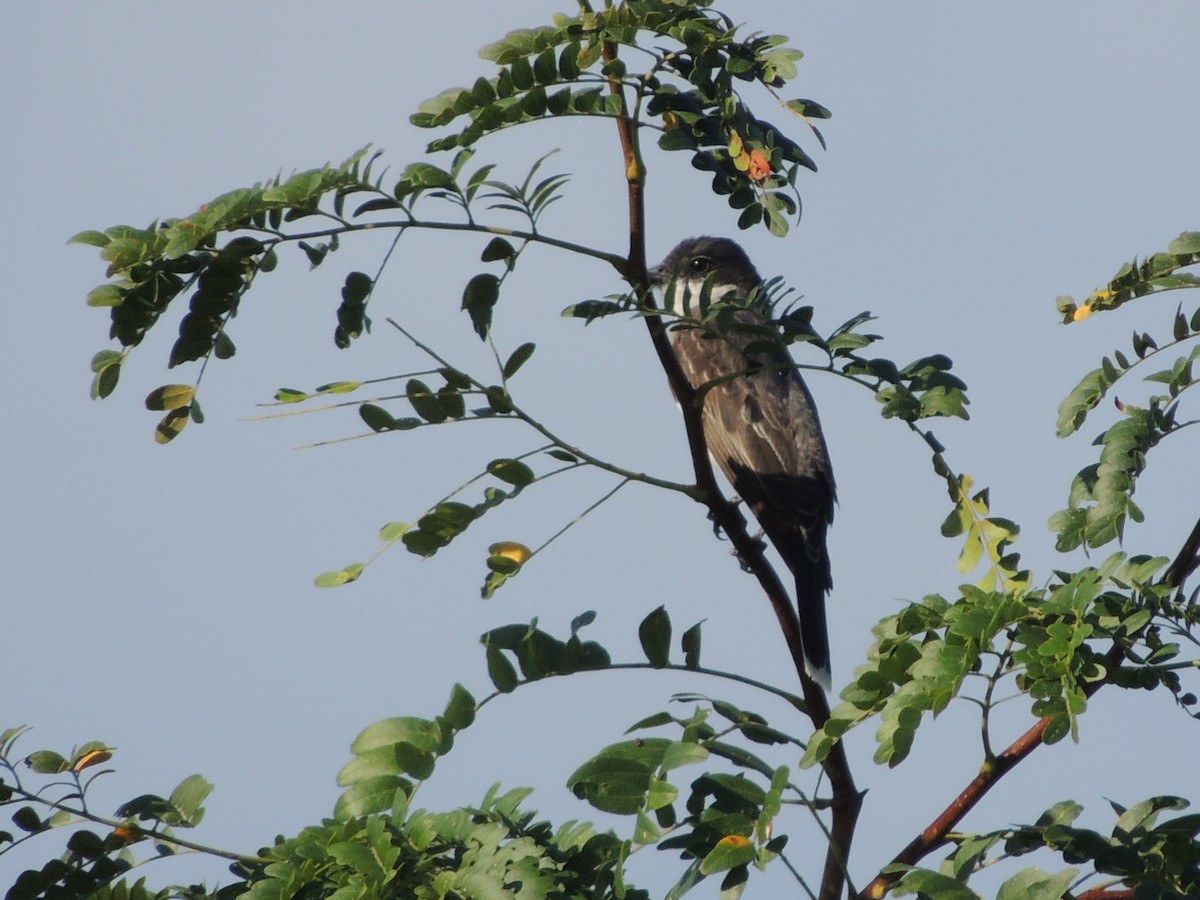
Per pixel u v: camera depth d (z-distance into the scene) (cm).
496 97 662
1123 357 724
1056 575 675
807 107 736
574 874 560
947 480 727
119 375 668
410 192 643
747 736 639
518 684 589
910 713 545
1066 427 728
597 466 671
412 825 549
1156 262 711
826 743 573
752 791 572
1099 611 634
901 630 604
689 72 725
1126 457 689
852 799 698
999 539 723
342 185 635
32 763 661
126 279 651
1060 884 561
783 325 677
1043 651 556
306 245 657
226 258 649
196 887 651
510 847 552
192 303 659
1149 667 619
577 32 686
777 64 716
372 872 526
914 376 702
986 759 651
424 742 554
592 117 696
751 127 725
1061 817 646
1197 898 564
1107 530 682
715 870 537
